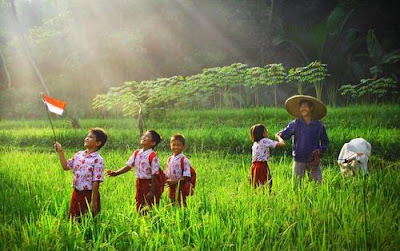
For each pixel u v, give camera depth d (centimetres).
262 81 1884
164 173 607
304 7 3161
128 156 1195
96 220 518
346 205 530
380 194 593
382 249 422
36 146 1681
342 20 2506
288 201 564
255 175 716
